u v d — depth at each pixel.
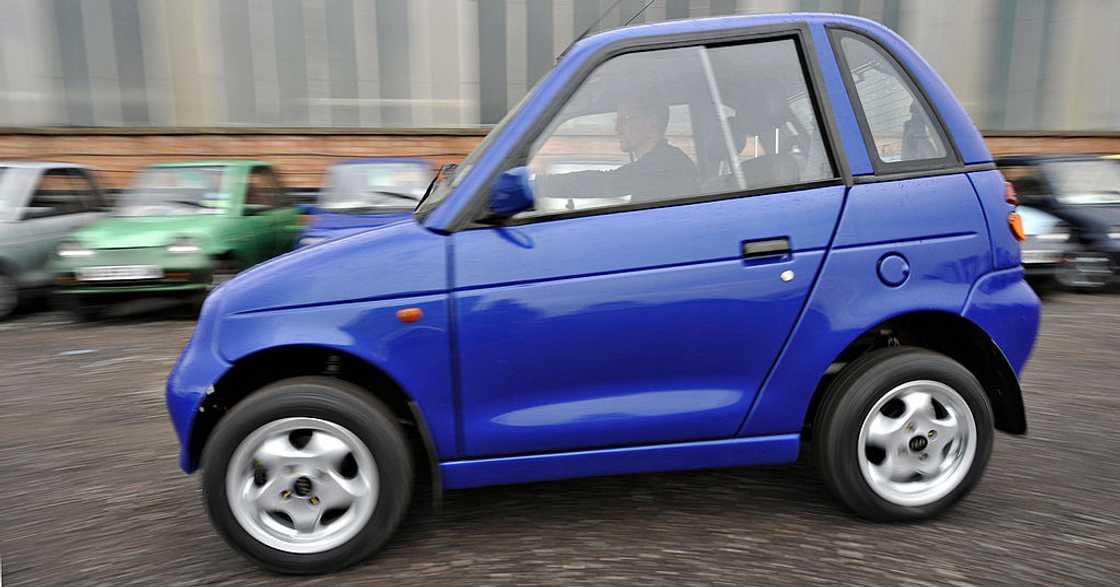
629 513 2.93
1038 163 8.48
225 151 14.00
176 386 2.51
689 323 2.56
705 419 2.63
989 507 2.90
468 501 3.07
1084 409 4.13
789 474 3.28
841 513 2.88
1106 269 7.63
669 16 11.71
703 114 2.66
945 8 14.16
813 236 2.60
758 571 2.46
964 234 2.70
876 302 2.63
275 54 13.91
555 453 2.62
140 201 7.61
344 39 13.96
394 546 2.71
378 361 2.47
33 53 13.42
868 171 2.67
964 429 2.73
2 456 3.74
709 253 2.56
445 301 2.48
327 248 2.60
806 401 2.67
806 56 2.70
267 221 8.09
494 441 2.57
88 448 3.84
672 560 2.54
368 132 14.20
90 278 6.73
